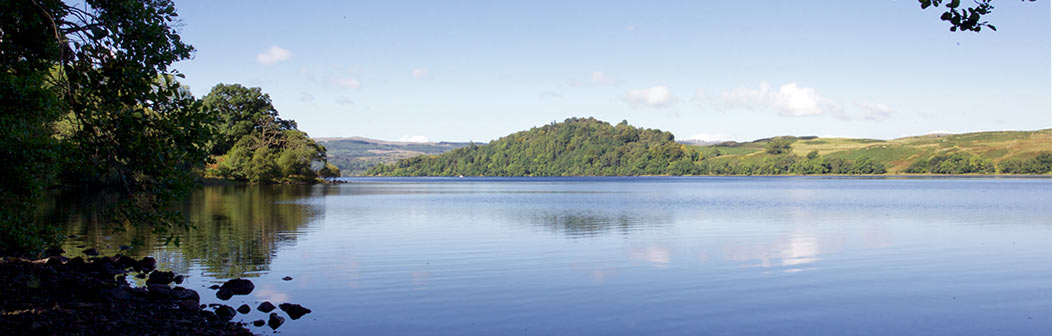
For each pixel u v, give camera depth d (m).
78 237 25.67
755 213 46.50
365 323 13.48
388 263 21.19
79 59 12.16
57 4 11.91
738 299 16.11
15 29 11.74
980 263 21.81
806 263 21.67
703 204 59.69
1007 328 13.68
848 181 165.25
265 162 109.75
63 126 28.88
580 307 15.17
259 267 20.05
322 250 24.17
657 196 80.12
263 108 126.06
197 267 19.73
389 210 48.22
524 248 25.25
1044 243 27.44
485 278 18.56
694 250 24.84
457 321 13.80
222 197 64.38
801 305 15.55
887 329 13.57
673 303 15.66
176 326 11.69
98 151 12.66
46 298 12.70
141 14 11.48
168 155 12.18
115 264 18.59
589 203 61.72
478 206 55.22
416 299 15.73
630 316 14.42
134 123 11.91
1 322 10.66
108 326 11.02
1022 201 63.34
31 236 15.47
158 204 12.81
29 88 11.69
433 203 60.06
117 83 11.91
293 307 14.15
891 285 17.94
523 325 13.61
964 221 39.00
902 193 86.12
